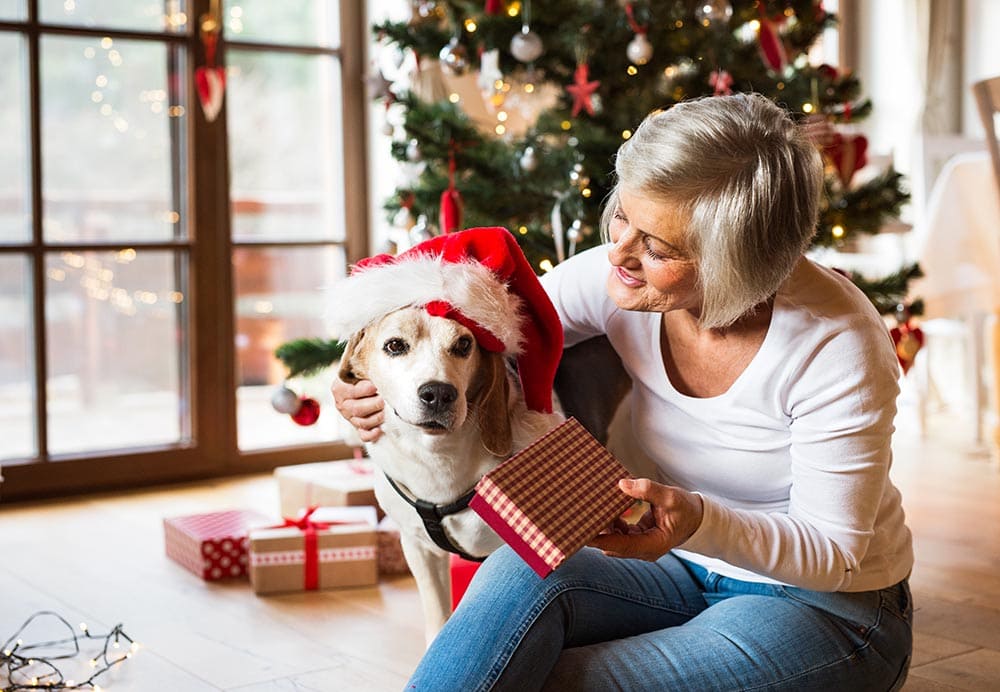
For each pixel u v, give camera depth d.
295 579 2.42
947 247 3.72
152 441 3.54
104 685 1.91
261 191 3.66
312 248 3.76
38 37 3.26
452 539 1.57
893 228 3.49
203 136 3.52
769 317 1.39
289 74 3.68
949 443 3.92
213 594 2.41
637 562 1.51
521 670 1.28
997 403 4.00
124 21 3.40
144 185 3.47
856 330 1.36
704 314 1.33
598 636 1.41
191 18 3.47
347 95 3.78
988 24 4.57
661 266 1.31
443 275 1.46
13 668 1.97
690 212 1.27
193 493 3.38
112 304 3.44
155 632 2.17
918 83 4.64
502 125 3.17
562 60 2.86
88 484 3.38
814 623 1.38
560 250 2.61
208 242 3.54
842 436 1.35
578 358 1.68
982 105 3.09
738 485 1.47
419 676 1.29
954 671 1.93
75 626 2.21
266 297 3.69
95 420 3.44
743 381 1.39
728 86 2.71
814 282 1.40
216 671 1.97
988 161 3.64
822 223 2.80
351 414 1.54
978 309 3.72
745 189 1.25
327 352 2.65
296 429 3.76
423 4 2.88
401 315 1.45
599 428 1.67
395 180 3.66
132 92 3.43
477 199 2.77
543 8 2.75
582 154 2.68
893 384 1.38
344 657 2.04
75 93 3.34
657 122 1.31
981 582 2.43
